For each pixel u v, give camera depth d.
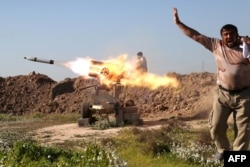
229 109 7.57
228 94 7.45
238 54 7.31
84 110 25.52
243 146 7.54
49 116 34.47
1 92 47.22
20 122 31.28
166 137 15.62
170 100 37.25
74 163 9.83
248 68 7.32
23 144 10.75
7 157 10.43
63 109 41.50
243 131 7.45
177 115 31.41
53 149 11.15
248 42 7.14
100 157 9.61
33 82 48.75
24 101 45.41
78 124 25.30
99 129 23.19
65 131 22.94
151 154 12.62
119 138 16.53
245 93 7.39
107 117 24.41
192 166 11.09
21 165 9.62
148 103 38.22
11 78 50.28
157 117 31.00
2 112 43.38
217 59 7.48
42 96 46.00
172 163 11.39
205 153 12.92
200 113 30.66
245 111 7.38
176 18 7.59
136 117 24.83
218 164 10.01
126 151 13.23
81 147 16.19
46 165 9.53
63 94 44.88
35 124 29.09
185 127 20.70
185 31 7.59
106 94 24.84
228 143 7.81
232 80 7.36
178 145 13.45
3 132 20.77
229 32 7.29
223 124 7.62
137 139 15.67
